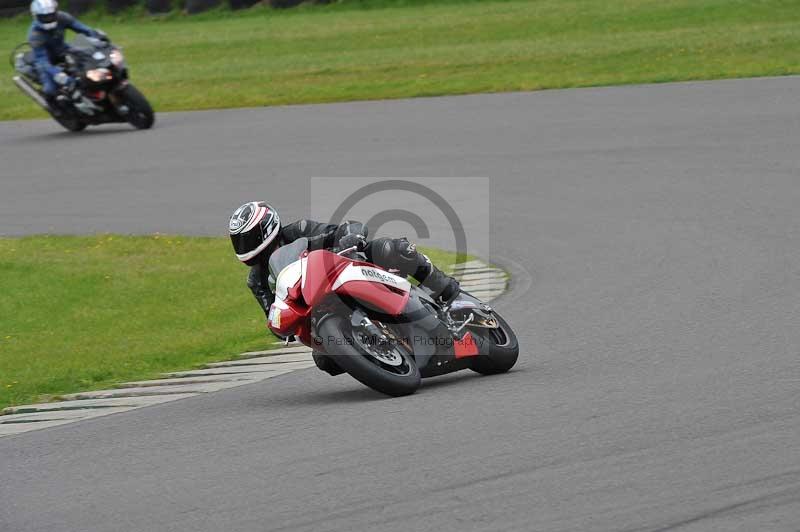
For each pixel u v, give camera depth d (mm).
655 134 57438
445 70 85188
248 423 23500
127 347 32594
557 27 106750
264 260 25469
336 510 17859
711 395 22312
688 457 18797
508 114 65938
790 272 33844
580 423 21156
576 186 49094
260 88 85312
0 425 25750
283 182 54375
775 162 49906
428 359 24969
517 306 33125
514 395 23672
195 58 109062
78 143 69125
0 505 19891
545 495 17672
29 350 33156
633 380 24078
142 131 71500
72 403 27297
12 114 84500
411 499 18016
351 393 25562
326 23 129750
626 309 31422
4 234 49438
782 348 25734
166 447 22359
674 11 108375
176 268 41750
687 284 33625
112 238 46812
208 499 18969
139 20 154375
